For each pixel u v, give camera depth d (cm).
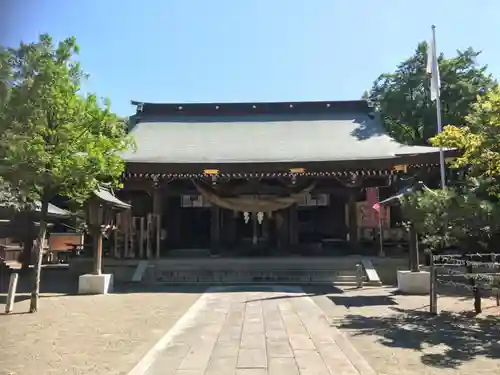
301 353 768
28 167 1125
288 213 2716
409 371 668
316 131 3145
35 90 1088
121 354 766
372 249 2512
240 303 1357
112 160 1313
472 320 1080
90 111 1240
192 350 788
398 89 3747
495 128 1075
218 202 2522
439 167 2339
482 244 1233
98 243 1708
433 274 1184
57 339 884
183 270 2083
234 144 2923
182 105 3475
